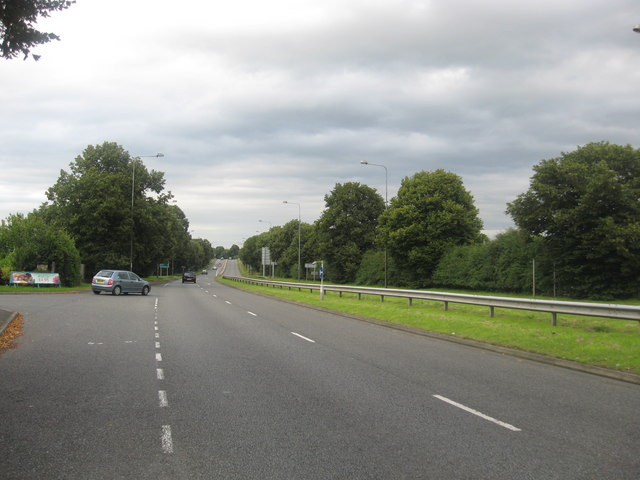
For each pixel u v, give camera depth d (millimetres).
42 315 18047
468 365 9734
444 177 50531
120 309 21562
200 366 9219
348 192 65500
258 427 5641
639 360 9242
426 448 5012
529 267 36750
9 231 40375
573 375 8852
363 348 11805
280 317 19688
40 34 7980
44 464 4512
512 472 4426
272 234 119250
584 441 5266
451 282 45750
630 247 29516
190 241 130000
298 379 8203
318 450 4922
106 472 4352
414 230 48812
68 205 51031
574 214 31188
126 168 57750
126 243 53000
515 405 6723
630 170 32156
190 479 4223
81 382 7801
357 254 64000
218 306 25250
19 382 7762
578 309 13469
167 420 5875
